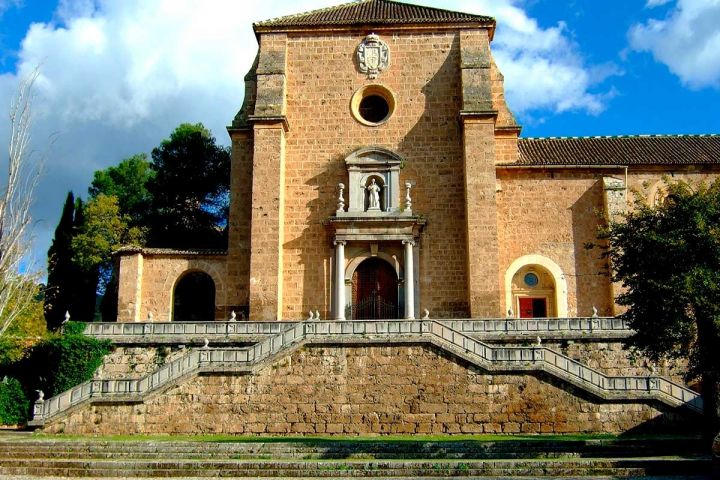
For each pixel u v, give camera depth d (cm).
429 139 4031
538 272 4025
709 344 2323
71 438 2608
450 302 3841
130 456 2334
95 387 2808
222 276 3994
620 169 4053
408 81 4103
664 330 2355
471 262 3741
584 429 2708
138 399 2777
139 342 3272
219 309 3953
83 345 3247
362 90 4106
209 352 2858
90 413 2772
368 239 3872
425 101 4075
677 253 2322
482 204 3803
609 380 2741
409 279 3831
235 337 3269
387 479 2058
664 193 4109
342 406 2805
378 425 2783
